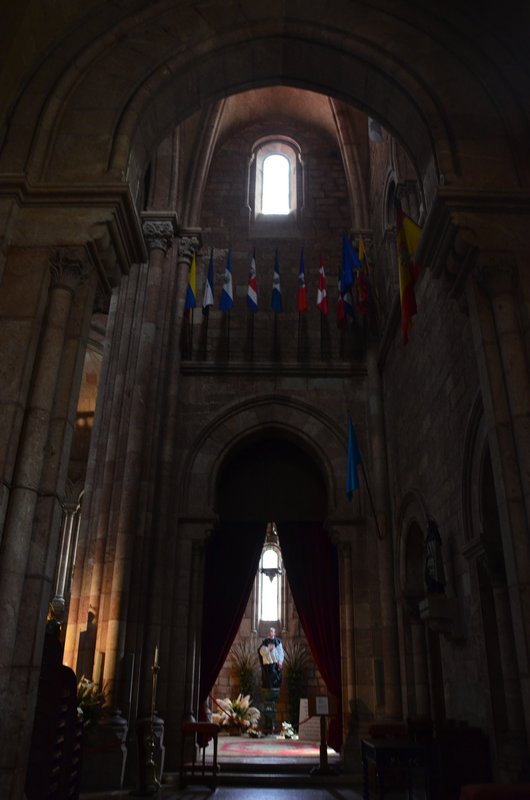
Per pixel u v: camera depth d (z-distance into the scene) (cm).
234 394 1480
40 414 587
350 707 1257
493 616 792
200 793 1024
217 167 1778
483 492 807
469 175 704
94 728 1021
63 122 735
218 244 1672
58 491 580
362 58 803
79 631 1176
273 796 996
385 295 1448
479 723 809
